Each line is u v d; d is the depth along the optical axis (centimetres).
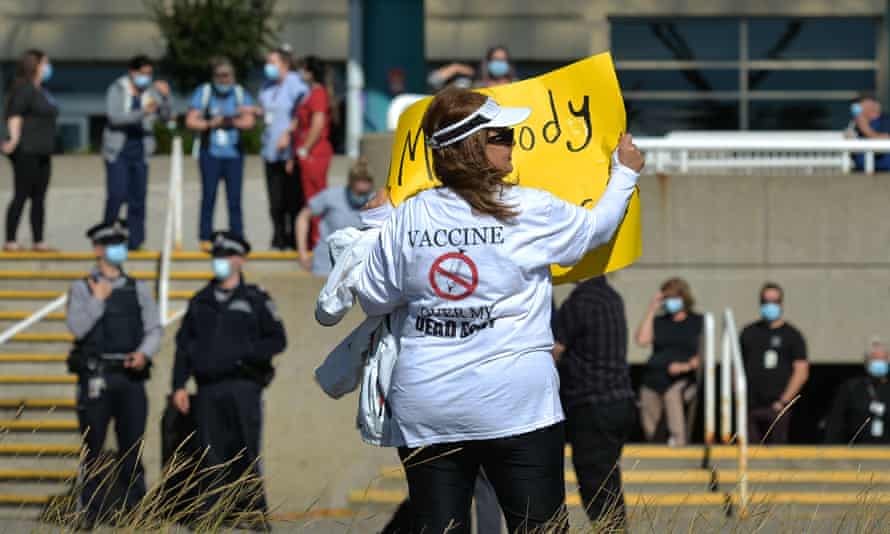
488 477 896
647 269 2602
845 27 5053
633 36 5094
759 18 5056
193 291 2653
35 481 2011
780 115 5078
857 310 2608
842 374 2892
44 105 2792
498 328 870
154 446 2288
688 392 2394
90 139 5362
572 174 999
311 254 2667
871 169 2741
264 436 2322
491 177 872
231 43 4856
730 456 2234
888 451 2253
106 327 2025
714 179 2608
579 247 889
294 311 2378
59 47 5269
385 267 895
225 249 2006
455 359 870
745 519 1049
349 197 2481
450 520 891
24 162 2766
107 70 5359
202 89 2766
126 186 2772
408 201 892
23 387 2477
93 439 2011
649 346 2573
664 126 5091
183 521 1043
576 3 5056
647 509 1021
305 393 2342
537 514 877
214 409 1994
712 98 5078
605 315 1642
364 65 4744
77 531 1070
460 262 864
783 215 2608
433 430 876
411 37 4781
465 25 5028
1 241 3303
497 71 2508
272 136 2808
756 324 2406
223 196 3809
